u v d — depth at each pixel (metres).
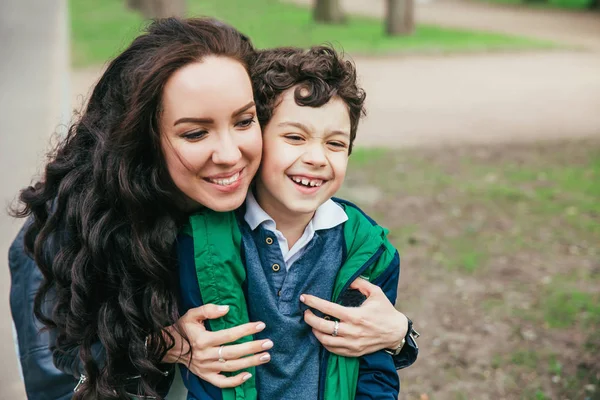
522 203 6.23
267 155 1.62
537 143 8.48
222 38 1.56
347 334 1.69
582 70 13.75
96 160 1.66
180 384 1.86
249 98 1.53
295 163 1.60
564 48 16.23
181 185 1.57
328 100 1.59
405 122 9.57
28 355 2.00
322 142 1.61
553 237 5.44
